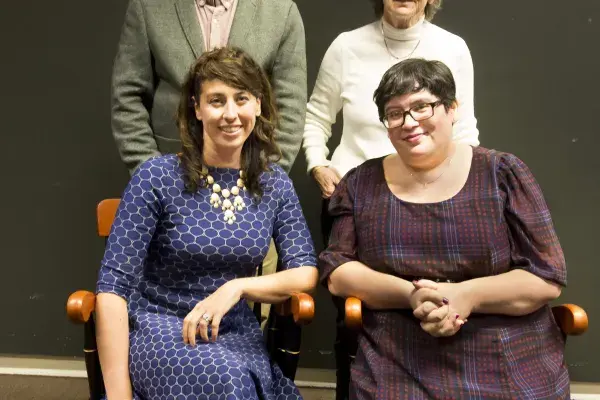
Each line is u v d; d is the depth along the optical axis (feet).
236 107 5.36
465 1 7.84
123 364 5.19
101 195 8.38
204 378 4.86
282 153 6.70
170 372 4.96
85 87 8.17
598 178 8.06
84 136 8.27
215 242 5.49
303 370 8.62
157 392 4.97
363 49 6.92
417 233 5.27
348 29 7.99
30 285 8.55
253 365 5.14
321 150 7.20
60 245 8.48
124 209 5.43
